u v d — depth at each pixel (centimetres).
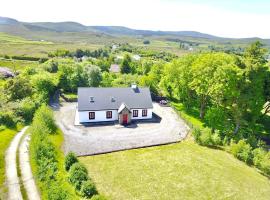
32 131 3622
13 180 2762
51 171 2697
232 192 3094
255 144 4369
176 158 3828
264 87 5072
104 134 4525
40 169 2742
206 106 6078
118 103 5269
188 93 6256
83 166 2969
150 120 5369
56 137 4156
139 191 2980
